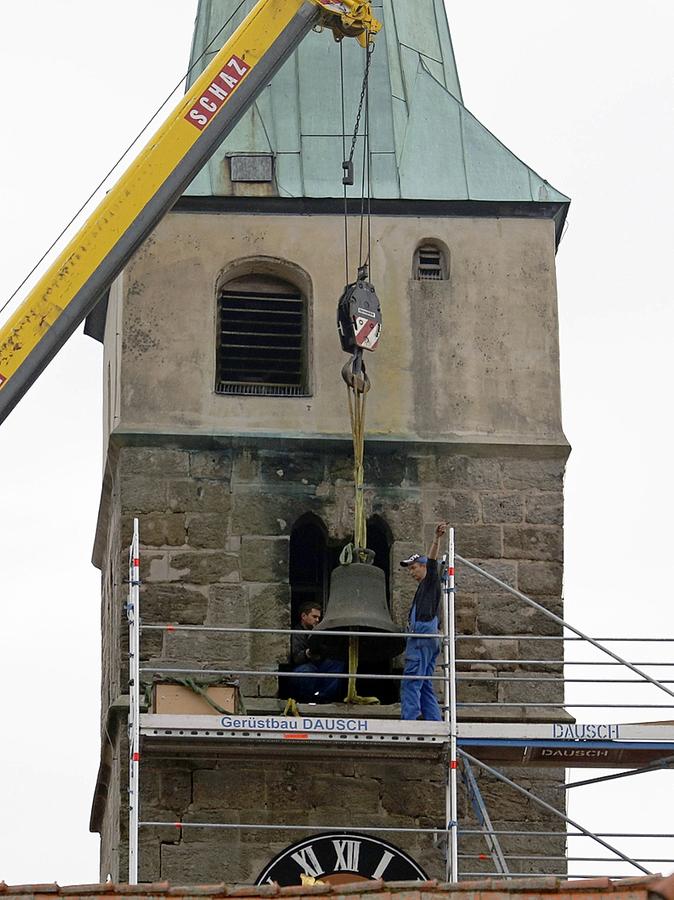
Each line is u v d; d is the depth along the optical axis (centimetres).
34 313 3384
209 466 3809
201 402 3841
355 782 3647
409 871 3622
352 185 3947
